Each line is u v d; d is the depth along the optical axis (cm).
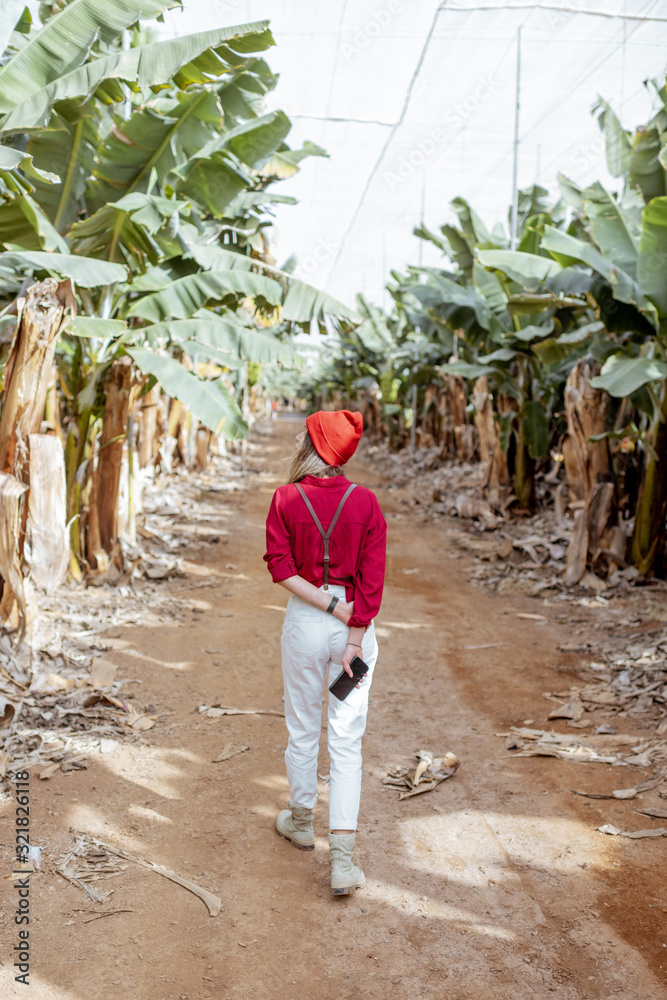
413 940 250
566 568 767
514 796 349
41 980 225
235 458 1988
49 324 454
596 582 729
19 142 555
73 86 457
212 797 340
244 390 1767
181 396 596
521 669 523
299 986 228
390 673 516
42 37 452
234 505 1268
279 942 247
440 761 379
